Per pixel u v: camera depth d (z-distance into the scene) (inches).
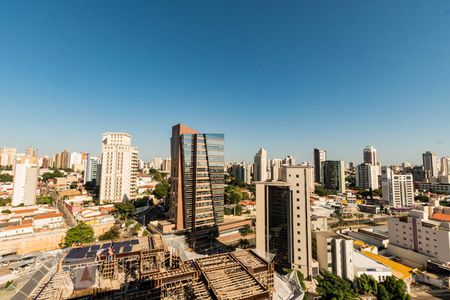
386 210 6412.4
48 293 1411.2
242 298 1256.8
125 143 6505.9
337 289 2102.6
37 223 3905.0
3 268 2699.3
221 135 4119.1
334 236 2770.7
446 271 2716.5
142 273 1603.1
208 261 1766.7
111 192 5861.2
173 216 4062.5
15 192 5098.4
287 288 1866.4
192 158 3932.1
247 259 1843.0
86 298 1396.4
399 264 3011.8
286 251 2723.9
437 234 2940.5
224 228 4094.5
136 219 4936.0
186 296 1386.6
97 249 1961.1
